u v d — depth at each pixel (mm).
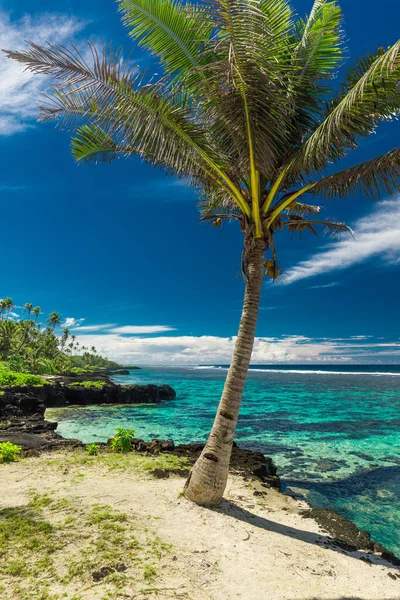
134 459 9648
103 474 8141
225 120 5629
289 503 7535
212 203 8836
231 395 6383
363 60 5891
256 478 9016
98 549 4477
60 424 20953
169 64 5793
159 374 114500
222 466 6344
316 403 31969
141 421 22188
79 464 9031
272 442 16141
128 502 6172
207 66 4973
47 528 4984
